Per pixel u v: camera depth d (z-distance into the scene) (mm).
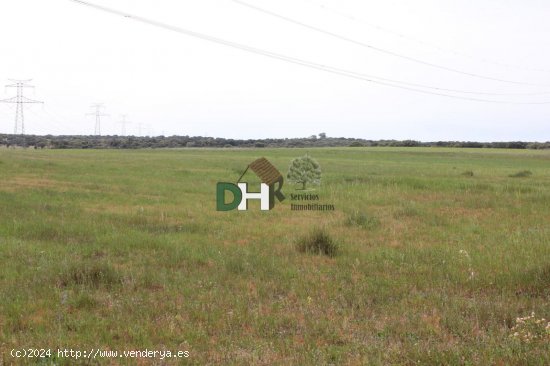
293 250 12789
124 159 63281
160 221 16797
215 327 7242
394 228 16312
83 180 31938
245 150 112000
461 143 132875
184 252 12164
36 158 59906
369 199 23766
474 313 7738
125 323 7285
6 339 6500
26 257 11281
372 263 11352
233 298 8531
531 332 6688
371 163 64688
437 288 9305
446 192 26531
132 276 9695
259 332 7016
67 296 8461
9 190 24484
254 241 13977
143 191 26328
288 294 8898
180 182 31656
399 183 30750
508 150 111000
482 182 33188
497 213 19641
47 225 15023
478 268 10695
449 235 15086
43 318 7434
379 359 5793
